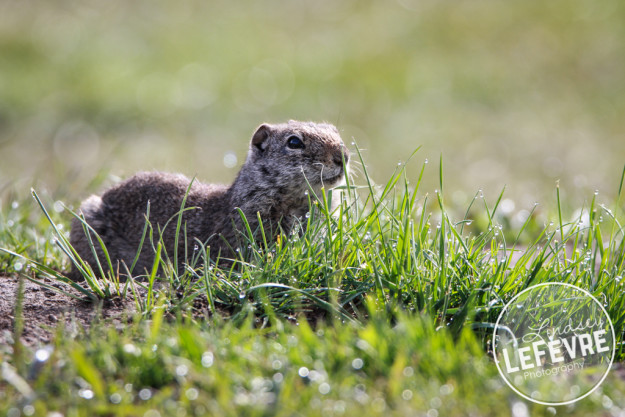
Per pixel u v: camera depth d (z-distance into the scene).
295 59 33.00
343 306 7.69
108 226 11.30
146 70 31.58
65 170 21.80
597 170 21.92
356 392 5.80
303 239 8.19
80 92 28.88
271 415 5.52
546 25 35.22
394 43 34.41
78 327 7.13
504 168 22.72
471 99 29.19
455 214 13.75
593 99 28.64
